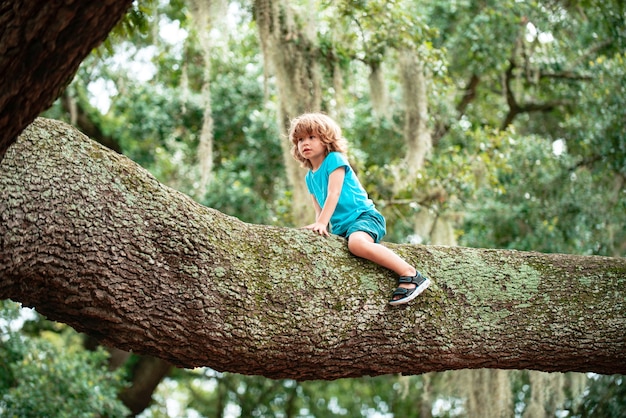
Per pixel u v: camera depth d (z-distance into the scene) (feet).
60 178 11.16
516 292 13.61
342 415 53.11
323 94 27.09
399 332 12.93
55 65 7.83
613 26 30.91
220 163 36.09
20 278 10.88
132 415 38.09
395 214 29.94
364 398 52.90
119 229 11.37
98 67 32.94
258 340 12.09
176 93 35.22
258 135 34.32
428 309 13.10
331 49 26.58
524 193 31.63
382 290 12.93
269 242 12.78
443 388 31.94
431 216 28.86
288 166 25.17
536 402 27.94
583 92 31.04
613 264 14.20
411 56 27.12
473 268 13.71
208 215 12.49
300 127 14.26
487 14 34.55
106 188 11.52
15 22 7.40
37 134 11.42
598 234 31.01
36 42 7.56
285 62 24.98
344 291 12.70
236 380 49.96
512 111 37.63
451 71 36.83
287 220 29.53
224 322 11.90
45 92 8.04
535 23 33.50
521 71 36.45
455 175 28.30
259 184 34.99
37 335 39.17
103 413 30.25
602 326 13.56
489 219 31.76
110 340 11.79
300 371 12.81
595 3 30.48
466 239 33.06
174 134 35.58
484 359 13.48
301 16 26.00
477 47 34.12
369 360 12.98
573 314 13.57
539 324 13.46
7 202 10.66
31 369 28.17
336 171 13.89
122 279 11.30
